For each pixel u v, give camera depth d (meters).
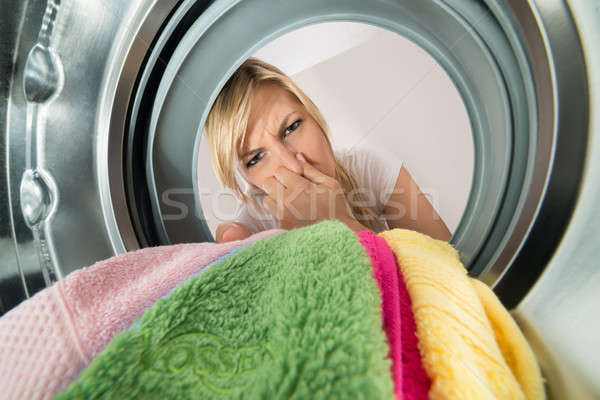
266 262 0.23
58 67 0.37
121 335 0.16
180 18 0.40
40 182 0.39
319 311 0.16
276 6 0.44
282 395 0.13
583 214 0.34
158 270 0.27
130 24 0.38
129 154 0.44
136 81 0.42
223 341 0.17
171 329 0.17
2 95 0.35
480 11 0.39
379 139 1.13
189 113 0.47
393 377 0.14
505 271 0.41
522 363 0.25
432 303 0.20
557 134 0.36
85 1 0.36
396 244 0.31
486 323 0.23
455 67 0.48
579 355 0.28
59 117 0.39
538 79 0.37
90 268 0.25
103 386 0.14
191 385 0.16
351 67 1.05
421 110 1.03
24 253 0.39
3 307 0.38
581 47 0.33
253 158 0.77
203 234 0.55
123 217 0.44
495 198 0.44
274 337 0.16
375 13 0.47
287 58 0.96
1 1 0.32
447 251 0.39
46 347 0.18
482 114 0.47
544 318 0.34
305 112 0.81
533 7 0.35
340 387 0.12
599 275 0.30
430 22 0.45
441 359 0.16
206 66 0.45
